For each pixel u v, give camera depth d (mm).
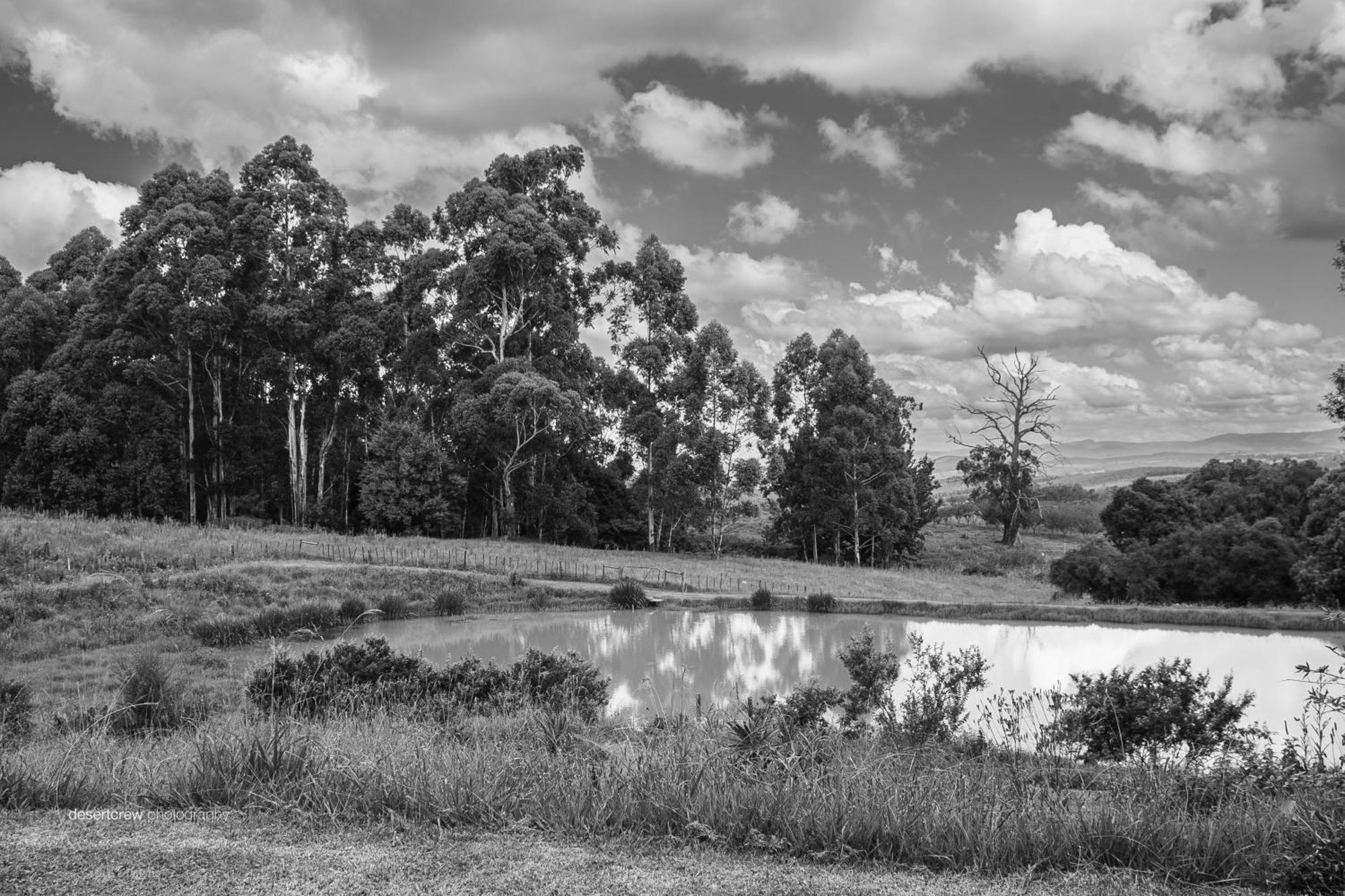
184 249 55719
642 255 65875
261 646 25141
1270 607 38812
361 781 6695
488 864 5219
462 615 34156
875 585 47656
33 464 54750
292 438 57625
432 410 62812
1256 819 6035
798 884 5023
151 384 57875
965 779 7043
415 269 59188
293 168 58688
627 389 64375
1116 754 9305
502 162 63312
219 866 5098
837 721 11727
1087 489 132625
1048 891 5102
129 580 29125
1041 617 35688
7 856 5242
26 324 60562
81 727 11852
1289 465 52125
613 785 6531
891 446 68000
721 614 35844
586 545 63688
